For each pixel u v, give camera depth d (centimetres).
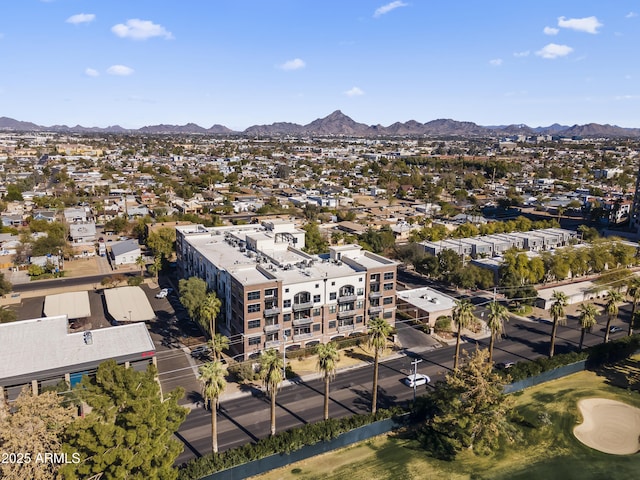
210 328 10481
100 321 12206
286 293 10288
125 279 15225
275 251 13175
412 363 9581
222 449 7219
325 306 10844
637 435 7881
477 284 14862
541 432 7906
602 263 16150
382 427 7744
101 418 5516
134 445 5362
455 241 18388
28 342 9188
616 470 6988
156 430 5638
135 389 5684
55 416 5522
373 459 7144
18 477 4875
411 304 12619
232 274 10688
